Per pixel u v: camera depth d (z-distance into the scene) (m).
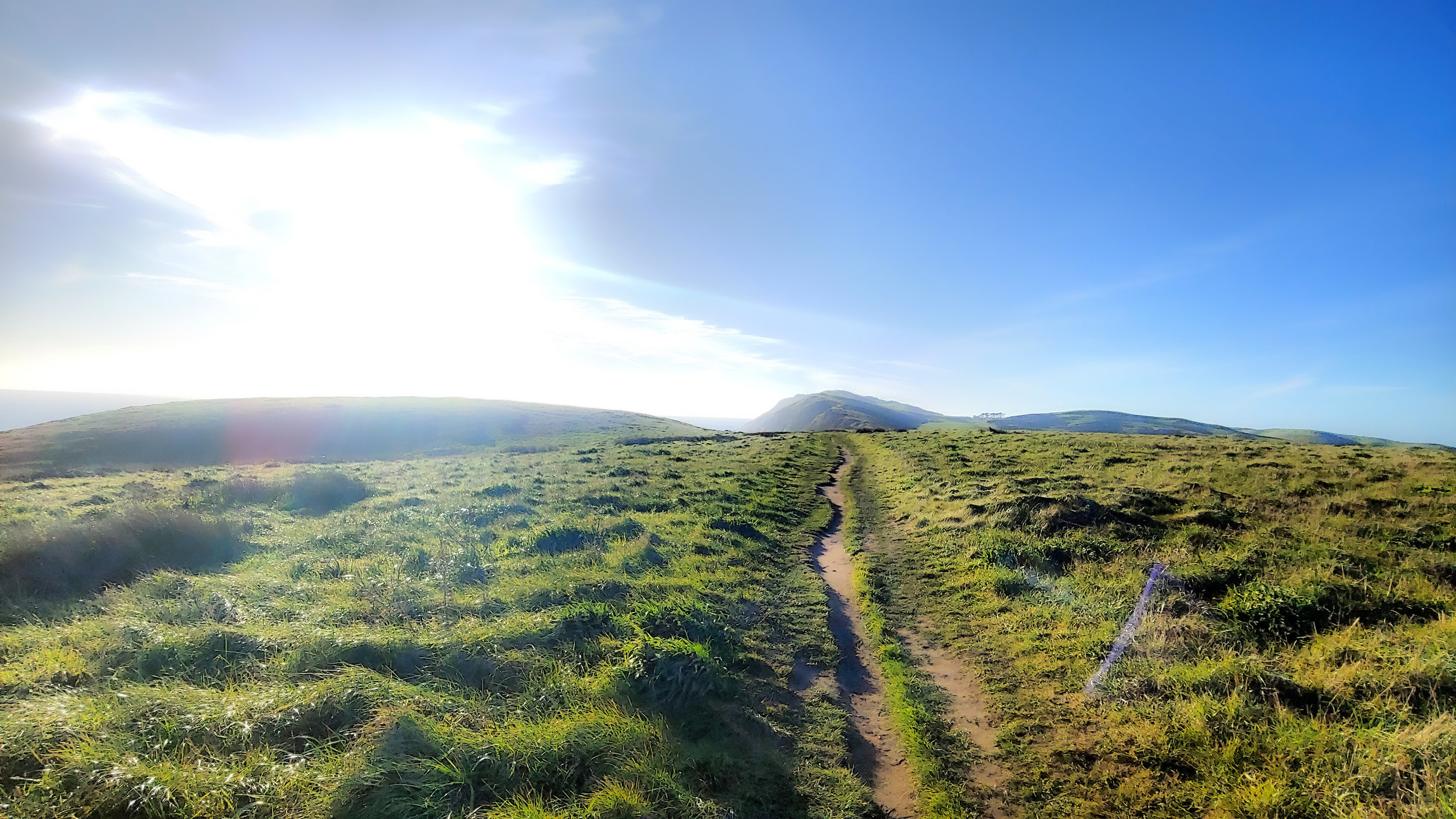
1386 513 17.23
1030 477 25.16
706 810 6.62
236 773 6.22
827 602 14.10
